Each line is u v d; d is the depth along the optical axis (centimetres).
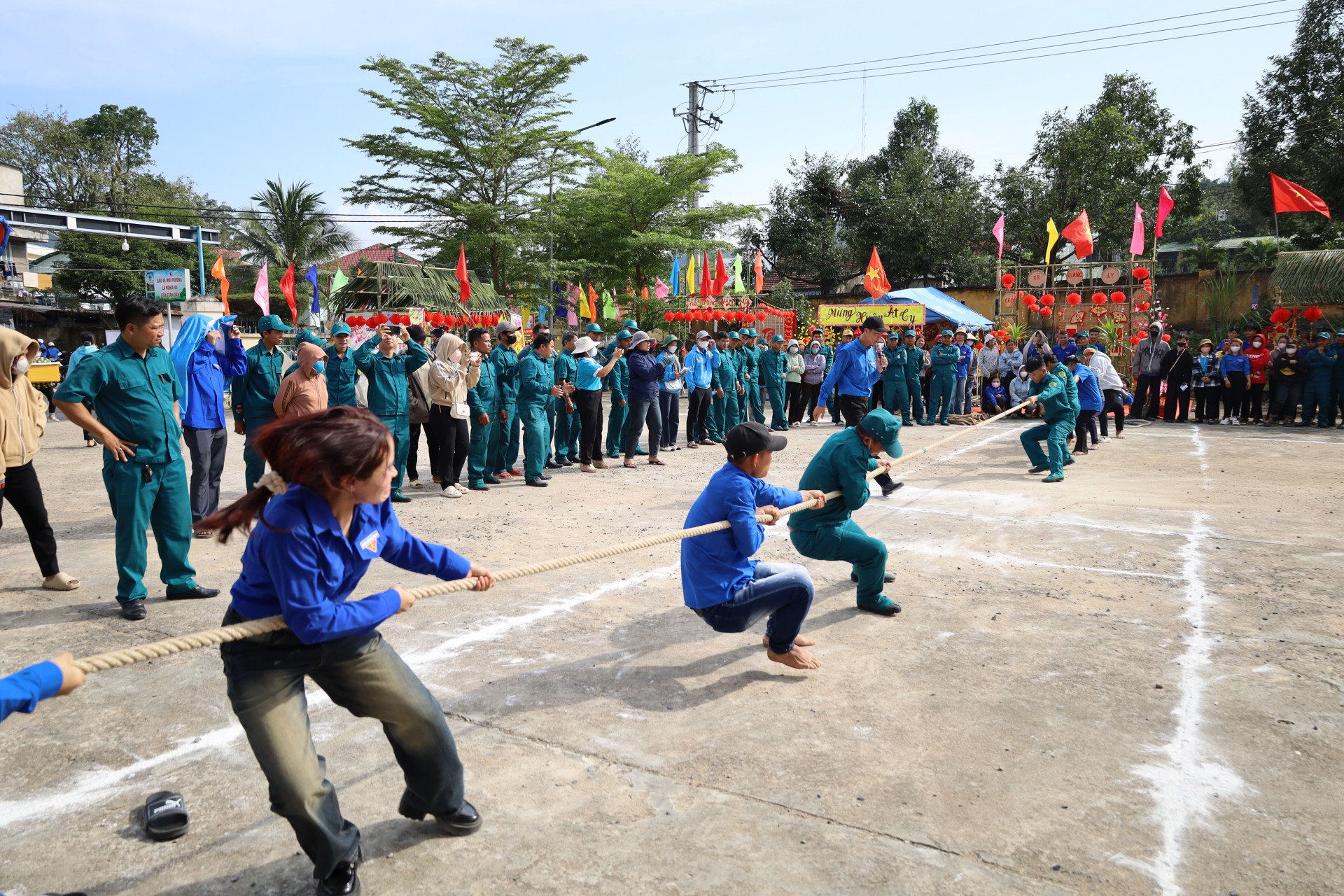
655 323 2867
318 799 238
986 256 3506
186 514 545
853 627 497
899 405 1662
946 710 384
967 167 3841
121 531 510
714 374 1422
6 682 187
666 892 256
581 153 3266
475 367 924
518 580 592
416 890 258
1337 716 375
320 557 228
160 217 4531
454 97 3212
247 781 326
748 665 439
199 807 307
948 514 809
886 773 328
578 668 434
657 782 322
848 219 3662
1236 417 1752
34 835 288
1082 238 1950
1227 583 577
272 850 281
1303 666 432
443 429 914
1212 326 2228
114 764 338
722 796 312
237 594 239
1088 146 2944
